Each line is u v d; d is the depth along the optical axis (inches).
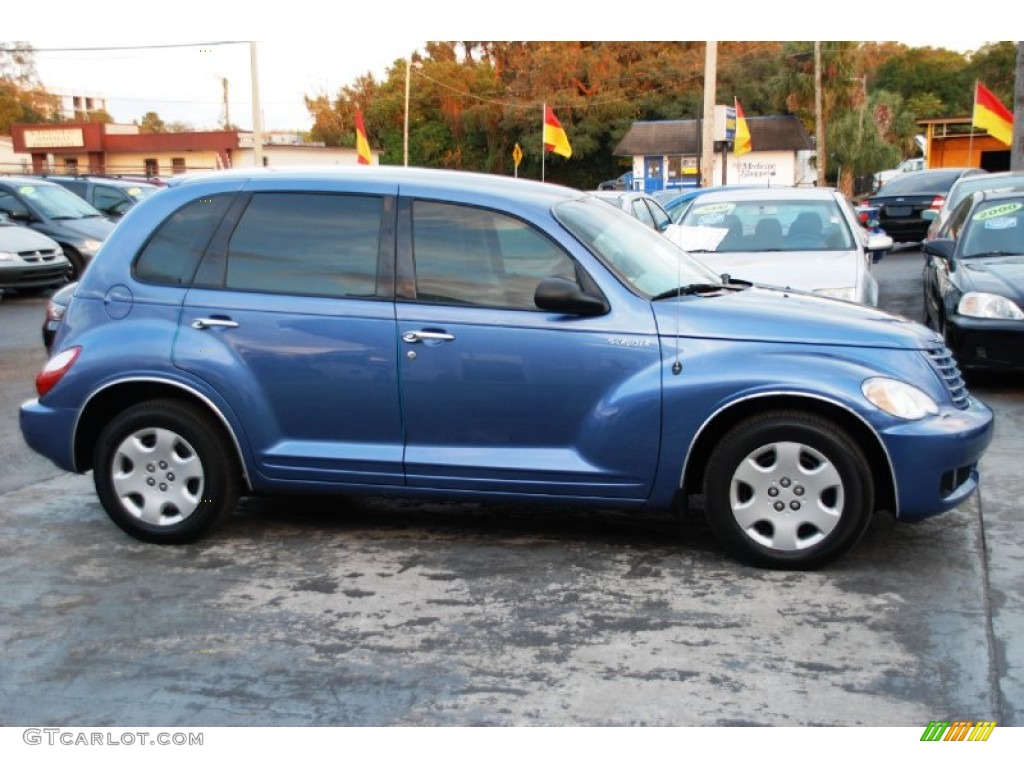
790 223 381.4
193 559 208.1
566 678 155.9
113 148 2118.6
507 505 240.5
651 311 195.5
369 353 201.8
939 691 150.0
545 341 196.1
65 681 158.1
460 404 200.1
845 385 187.2
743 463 192.4
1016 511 229.0
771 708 146.2
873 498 190.1
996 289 336.5
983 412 199.8
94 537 222.4
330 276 206.1
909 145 2455.7
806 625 172.2
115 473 214.5
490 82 2322.8
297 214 209.8
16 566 205.9
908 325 201.8
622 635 169.8
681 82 2218.3
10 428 330.0
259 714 147.5
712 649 164.2
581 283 197.8
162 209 215.6
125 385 212.7
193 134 2071.9
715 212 392.5
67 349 214.1
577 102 2191.2
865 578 191.6
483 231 202.4
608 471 196.5
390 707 148.6
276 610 182.5
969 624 171.5
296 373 204.7
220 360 206.1
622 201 478.3
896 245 927.0
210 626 176.6
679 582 191.6
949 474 192.2
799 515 191.8
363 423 204.5
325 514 235.8
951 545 208.1
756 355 191.0
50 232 716.7
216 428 210.8
